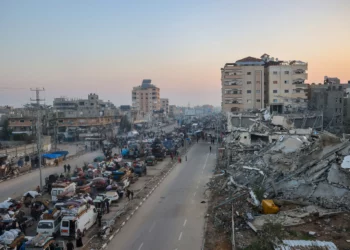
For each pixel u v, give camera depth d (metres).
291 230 21.09
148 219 27.89
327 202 24.91
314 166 29.83
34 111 102.50
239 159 47.78
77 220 23.39
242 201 28.78
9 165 48.47
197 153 70.62
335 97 80.12
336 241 19.36
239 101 89.75
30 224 27.00
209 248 21.20
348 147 30.05
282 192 28.39
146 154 62.84
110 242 22.95
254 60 93.38
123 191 36.34
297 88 87.81
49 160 56.09
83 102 147.00
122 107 196.75
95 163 52.28
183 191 37.59
